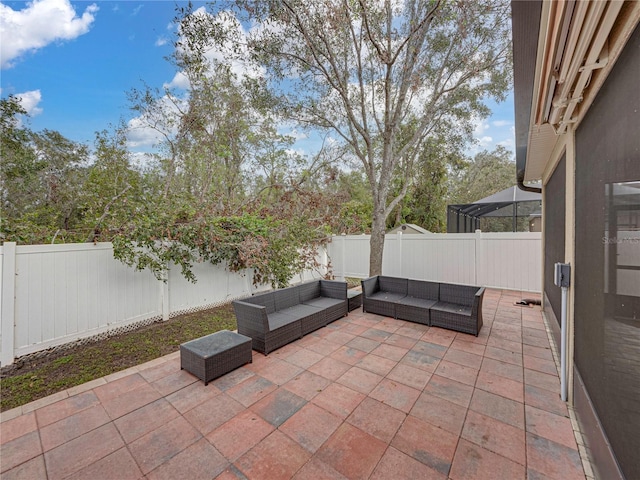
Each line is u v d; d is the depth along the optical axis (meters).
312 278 9.42
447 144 9.92
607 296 1.78
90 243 4.61
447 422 2.59
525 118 2.87
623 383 1.52
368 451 2.27
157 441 2.41
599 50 1.43
